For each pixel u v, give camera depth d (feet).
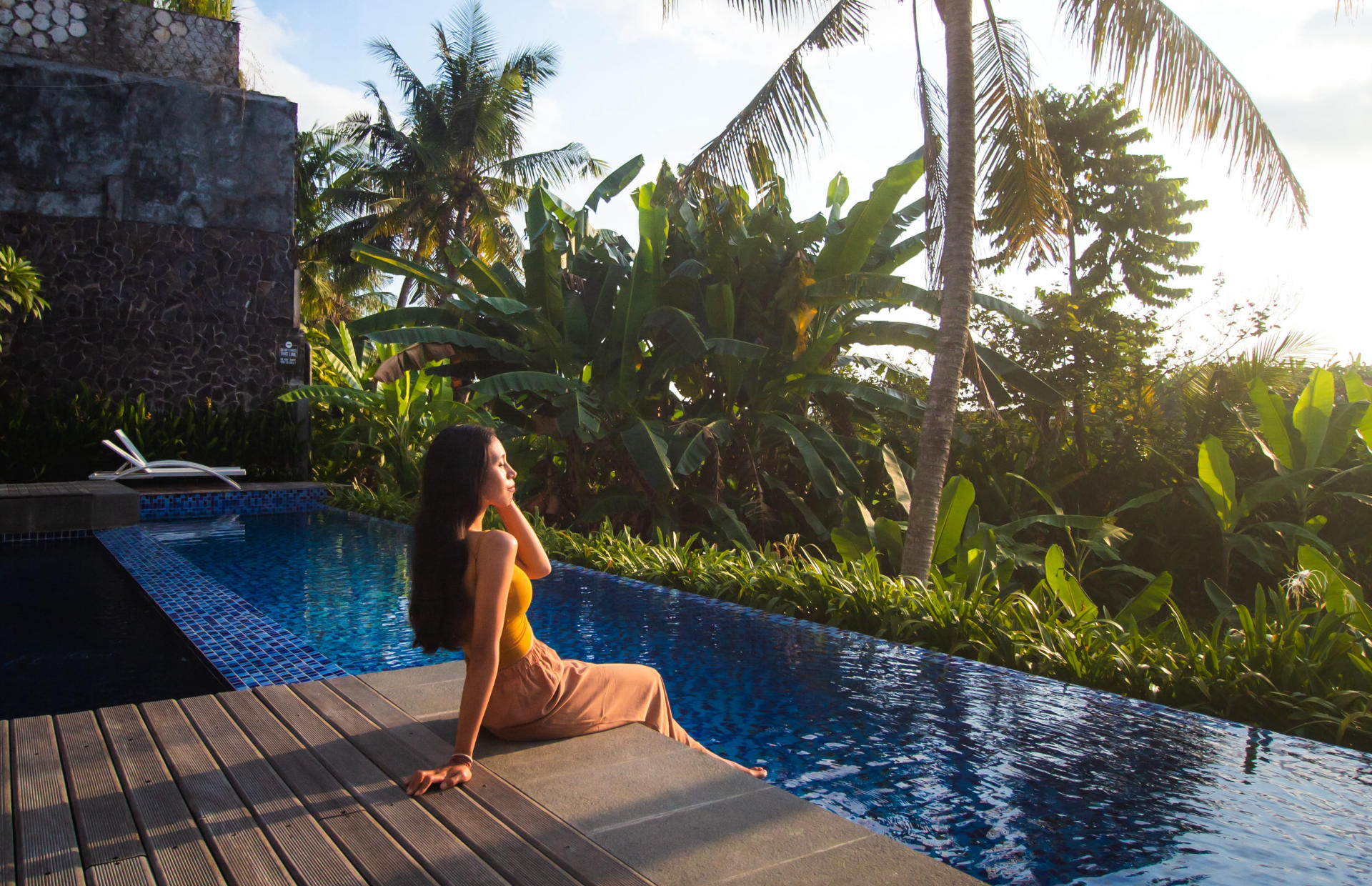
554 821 7.15
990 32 26.94
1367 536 39.73
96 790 7.68
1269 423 38.17
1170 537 45.06
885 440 51.16
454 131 91.56
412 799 7.54
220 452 45.37
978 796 9.87
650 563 24.85
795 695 13.62
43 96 43.68
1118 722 12.43
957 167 24.48
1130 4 24.94
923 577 24.07
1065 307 48.96
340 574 24.26
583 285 44.04
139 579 23.27
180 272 46.39
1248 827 9.09
